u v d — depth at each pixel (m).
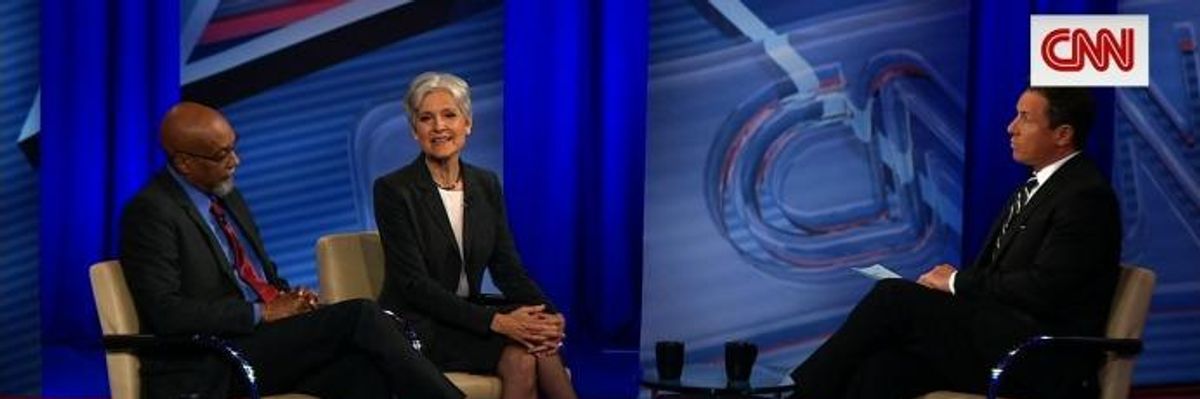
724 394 3.99
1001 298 3.78
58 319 5.22
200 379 3.59
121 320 3.58
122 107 5.17
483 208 4.21
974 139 5.35
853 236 5.53
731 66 5.44
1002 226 4.04
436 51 5.39
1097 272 3.76
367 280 4.22
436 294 3.98
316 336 3.66
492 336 3.95
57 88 5.15
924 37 5.46
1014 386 3.72
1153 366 5.57
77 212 5.18
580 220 5.41
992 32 5.29
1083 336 3.70
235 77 5.36
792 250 5.53
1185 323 5.55
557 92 5.30
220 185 3.80
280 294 3.80
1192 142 5.47
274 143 5.39
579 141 5.36
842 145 5.49
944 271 3.92
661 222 5.49
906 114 5.48
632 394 5.42
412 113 4.15
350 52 5.38
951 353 3.78
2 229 5.30
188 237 3.68
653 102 5.44
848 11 5.45
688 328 5.54
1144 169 5.47
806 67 5.45
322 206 5.41
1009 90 5.29
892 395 3.80
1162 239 5.51
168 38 5.19
